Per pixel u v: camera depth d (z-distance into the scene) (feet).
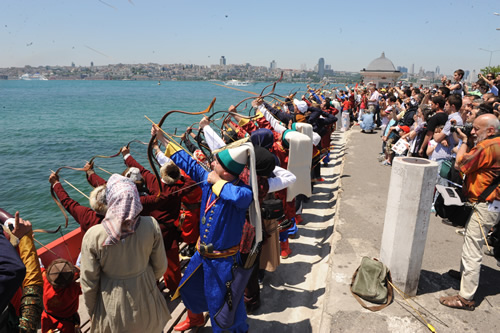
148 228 7.81
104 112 157.07
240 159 8.73
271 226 11.89
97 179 12.23
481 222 10.93
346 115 52.54
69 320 10.34
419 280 13.10
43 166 55.83
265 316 12.04
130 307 7.63
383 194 22.50
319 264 15.24
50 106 191.11
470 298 11.41
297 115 20.17
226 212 9.06
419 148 21.90
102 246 7.24
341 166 30.01
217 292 9.37
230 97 248.11
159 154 12.23
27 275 7.11
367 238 16.47
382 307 11.59
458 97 18.48
